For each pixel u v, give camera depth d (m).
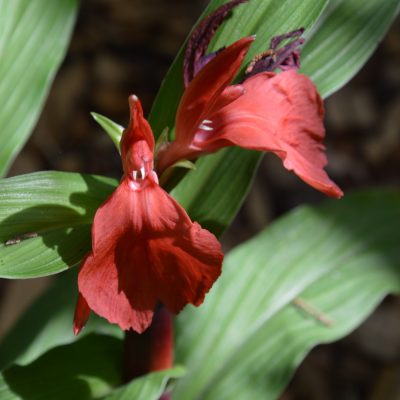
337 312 0.56
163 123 0.46
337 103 0.91
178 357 0.55
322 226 0.58
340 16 0.49
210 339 0.55
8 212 0.44
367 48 0.49
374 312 0.76
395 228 0.58
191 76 0.42
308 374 0.73
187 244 0.40
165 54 0.93
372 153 0.88
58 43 0.53
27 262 0.43
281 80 0.43
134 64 0.92
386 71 0.94
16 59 0.53
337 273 0.57
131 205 0.40
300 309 0.56
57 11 0.53
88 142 0.85
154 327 0.47
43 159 0.83
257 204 0.82
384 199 0.59
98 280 0.40
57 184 0.44
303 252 0.57
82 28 0.94
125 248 0.40
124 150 0.40
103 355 0.49
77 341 0.50
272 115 0.43
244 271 0.57
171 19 0.96
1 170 0.52
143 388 0.47
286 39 0.45
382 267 0.57
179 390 0.54
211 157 0.48
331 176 0.85
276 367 0.54
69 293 0.59
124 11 0.96
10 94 0.53
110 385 0.49
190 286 0.40
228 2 0.43
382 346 0.74
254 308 0.56
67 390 0.48
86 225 0.44
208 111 0.42
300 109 0.43
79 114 0.87
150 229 0.40
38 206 0.44
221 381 0.54
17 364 0.49
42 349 0.57
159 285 0.40
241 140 0.42
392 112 0.91
